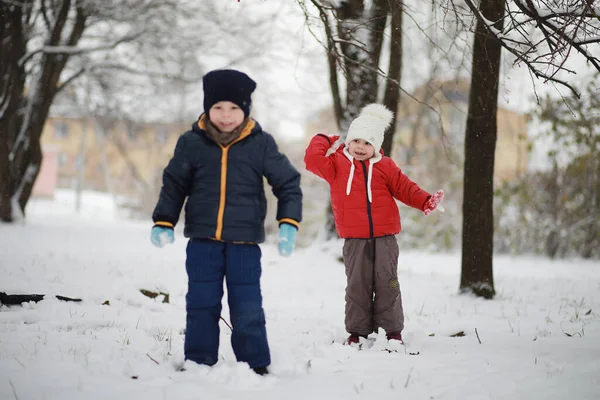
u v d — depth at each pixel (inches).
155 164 1936.5
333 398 125.2
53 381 128.4
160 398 119.7
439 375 145.0
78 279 254.5
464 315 262.7
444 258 698.8
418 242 837.8
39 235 574.2
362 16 358.9
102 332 183.6
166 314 223.6
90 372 135.3
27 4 621.6
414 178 954.1
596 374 143.7
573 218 758.5
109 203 1790.1
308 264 436.5
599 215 738.8
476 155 321.7
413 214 834.8
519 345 186.1
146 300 236.4
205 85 140.7
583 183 745.6
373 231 187.3
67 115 880.9
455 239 869.8
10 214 669.9
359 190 188.5
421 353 174.6
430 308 283.3
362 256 187.8
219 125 140.9
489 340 197.2
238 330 139.2
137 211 1502.2
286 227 137.3
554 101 642.8
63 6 631.8
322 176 191.9
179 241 613.3
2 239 497.7
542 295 339.3
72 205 1649.9
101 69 730.2
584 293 350.3
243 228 138.6
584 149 696.4
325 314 246.4
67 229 687.7
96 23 699.4
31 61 688.4
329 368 150.9
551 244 770.2
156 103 856.9
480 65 306.5
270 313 245.1
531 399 124.8
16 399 117.0
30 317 199.5
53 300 219.3
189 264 141.1
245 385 130.6
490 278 323.3
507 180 796.0
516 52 209.5
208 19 683.4
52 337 169.3
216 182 139.0
